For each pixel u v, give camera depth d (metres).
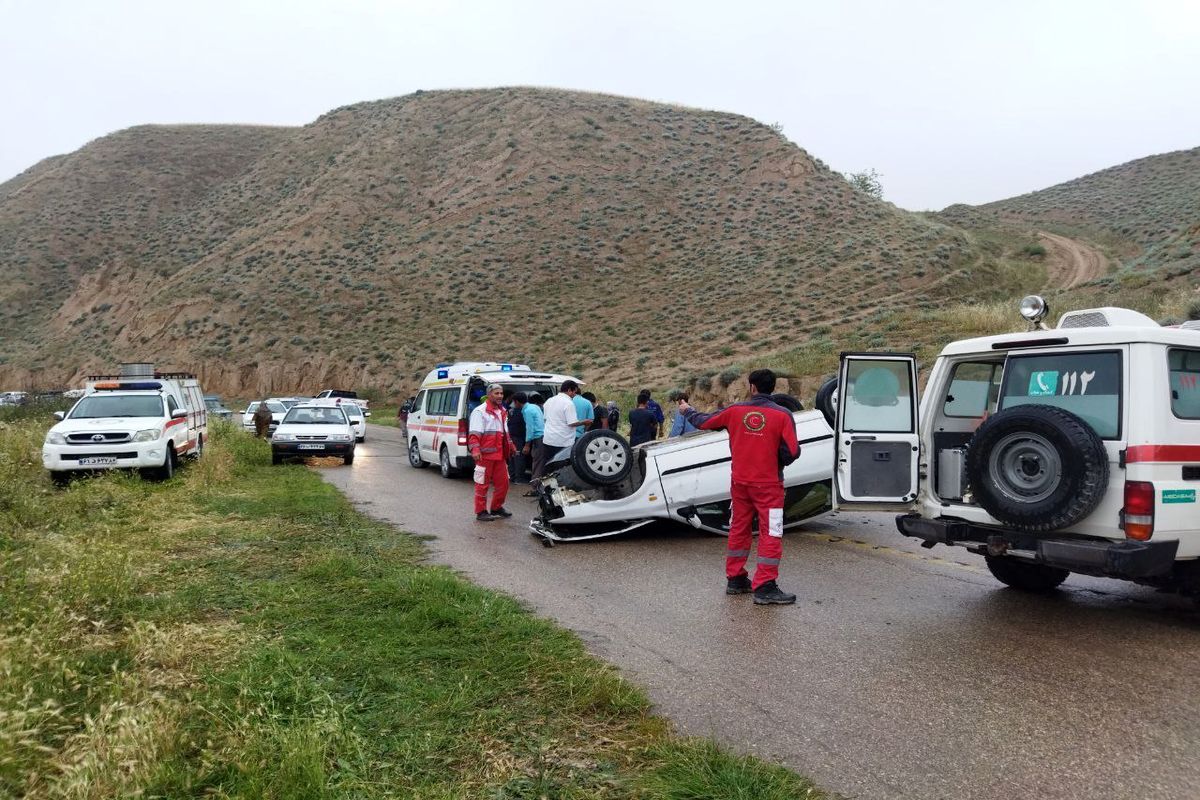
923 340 26.34
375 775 3.42
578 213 60.56
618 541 9.04
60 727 3.77
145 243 74.50
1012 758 3.65
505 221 60.59
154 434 13.69
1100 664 4.89
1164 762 3.61
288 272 59.28
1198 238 33.44
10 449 15.20
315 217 65.19
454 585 6.41
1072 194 82.62
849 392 6.54
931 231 53.06
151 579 6.79
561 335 45.75
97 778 3.19
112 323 60.53
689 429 11.82
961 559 7.98
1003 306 29.42
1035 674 4.72
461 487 14.48
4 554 6.96
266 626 5.53
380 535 9.12
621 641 5.36
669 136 71.31
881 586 6.88
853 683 4.58
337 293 55.56
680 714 4.15
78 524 9.09
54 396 32.75
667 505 8.95
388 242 61.34
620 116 75.31
